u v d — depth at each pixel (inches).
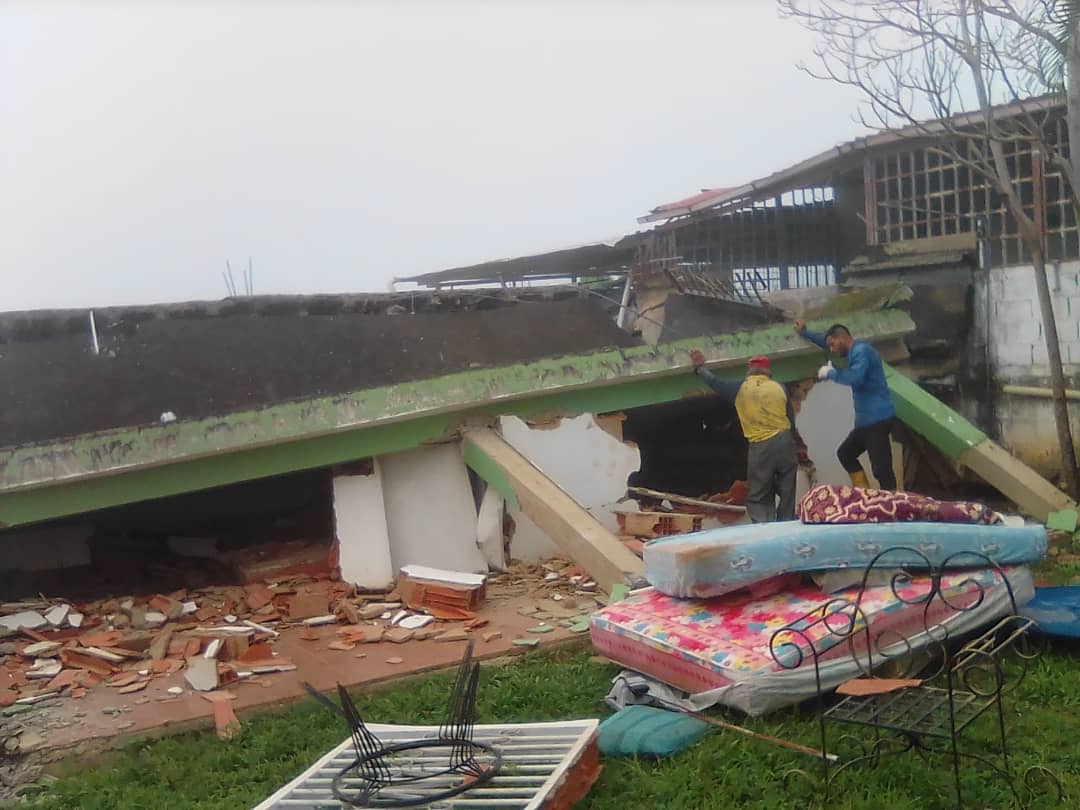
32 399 327.0
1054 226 426.6
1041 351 425.4
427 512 318.3
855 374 335.9
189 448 285.6
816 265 562.9
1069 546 308.2
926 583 199.8
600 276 770.8
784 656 178.1
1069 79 320.5
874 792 149.3
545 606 274.2
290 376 360.2
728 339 367.9
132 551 339.6
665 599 213.2
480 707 196.5
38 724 200.8
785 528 216.2
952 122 371.2
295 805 142.1
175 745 190.9
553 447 339.9
